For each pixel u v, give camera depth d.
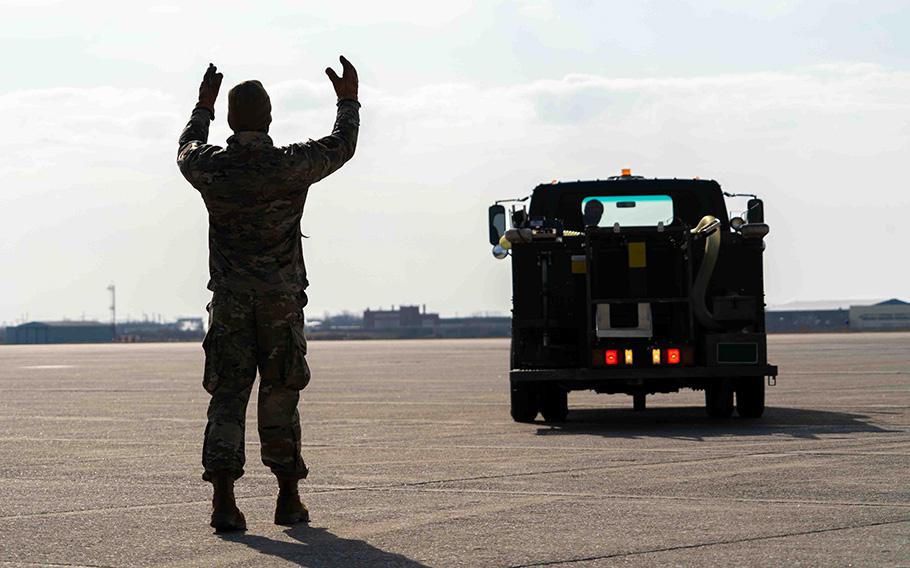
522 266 13.80
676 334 13.66
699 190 15.19
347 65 7.14
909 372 25.69
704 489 8.32
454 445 11.62
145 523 7.30
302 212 6.96
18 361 53.47
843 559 5.93
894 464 9.52
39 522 7.38
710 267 13.38
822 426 12.88
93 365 43.78
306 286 7.06
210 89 7.37
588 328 13.38
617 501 7.86
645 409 16.73
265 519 7.38
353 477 9.32
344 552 6.30
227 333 6.84
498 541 6.54
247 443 12.30
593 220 15.19
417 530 6.91
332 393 21.08
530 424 14.05
